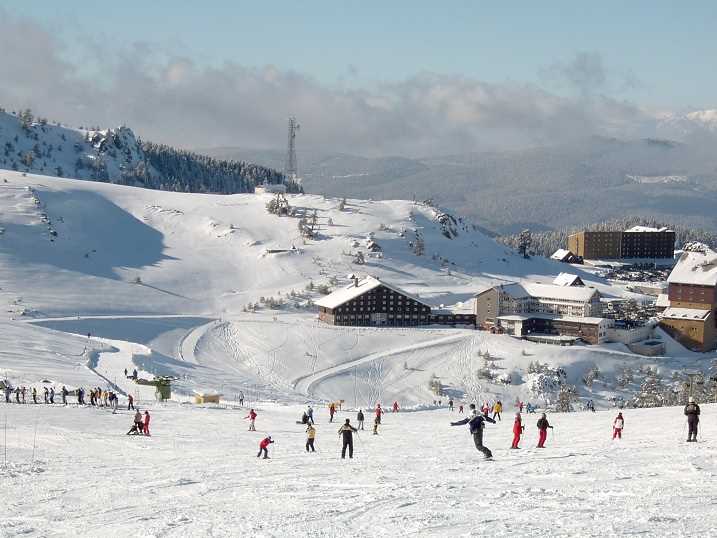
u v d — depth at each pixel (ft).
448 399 581.53
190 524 94.27
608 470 113.91
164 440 196.24
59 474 137.59
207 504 106.63
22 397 290.15
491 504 94.32
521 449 151.33
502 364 644.69
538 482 107.86
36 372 371.97
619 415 168.25
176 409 287.28
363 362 641.81
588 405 526.98
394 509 94.94
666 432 172.65
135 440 194.08
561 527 81.15
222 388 465.06
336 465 139.23
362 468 132.57
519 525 82.99
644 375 645.51
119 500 112.37
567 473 113.19
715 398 496.23
